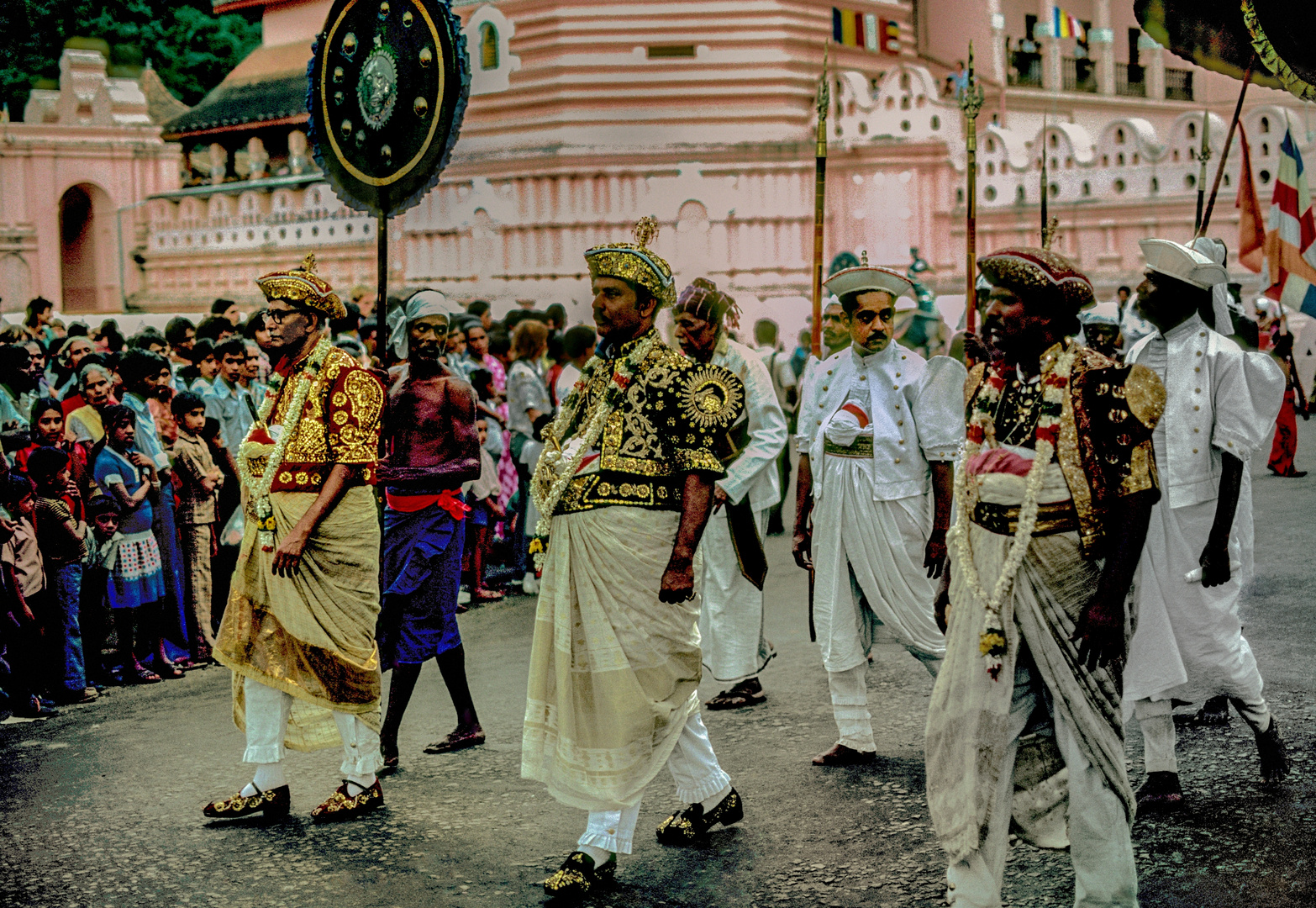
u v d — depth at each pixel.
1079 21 30.42
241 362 8.57
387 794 5.13
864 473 5.27
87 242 26.70
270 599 4.76
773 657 6.39
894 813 4.71
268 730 4.82
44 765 5.61
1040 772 3.64
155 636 7.21
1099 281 20.45
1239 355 4.72
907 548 5.23
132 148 26.38
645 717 4.16
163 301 25.89
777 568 10.05
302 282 4.83
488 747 5.71
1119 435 3.45
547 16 20.72
